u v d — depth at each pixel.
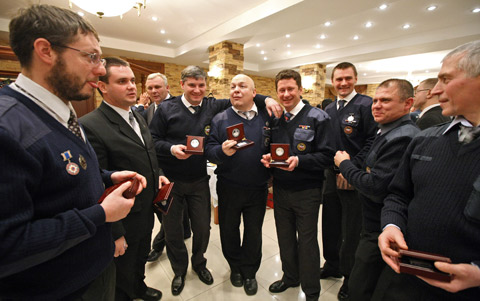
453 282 0.60
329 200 1.71
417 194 0.79
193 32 6.01
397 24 5.24
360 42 6.62
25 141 0.53
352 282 1.19
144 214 1.25
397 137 1.01
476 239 0.64
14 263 0.48
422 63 8.54
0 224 0.46
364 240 1.17
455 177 0.69
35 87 0.61
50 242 0.51
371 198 1.09
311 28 5.62
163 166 1.65
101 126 1.13
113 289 0.93
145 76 6.73
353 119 1.66
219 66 6.07
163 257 2.06
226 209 1.59
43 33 0.57
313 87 8.44
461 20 4.93
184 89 1.58
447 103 0.73
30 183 0.54
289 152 1.46
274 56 8.49
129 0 2.14
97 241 0.73
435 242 0.72
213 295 1.61
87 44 0.64
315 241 1.45
